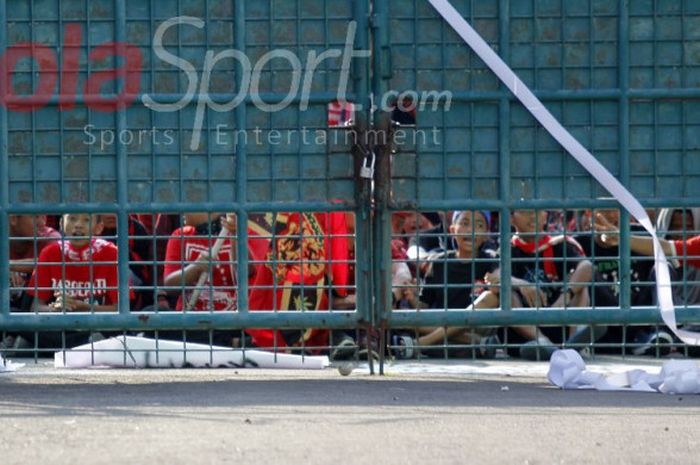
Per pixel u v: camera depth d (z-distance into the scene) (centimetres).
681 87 1653
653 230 1658
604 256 1825
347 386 1581
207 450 1142
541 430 1266
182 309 1727
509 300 1655
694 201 1658
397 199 1644
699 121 1658
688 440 1220
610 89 1648
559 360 1614
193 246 1862
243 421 1298
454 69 1644
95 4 1639
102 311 1731
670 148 1656
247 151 1642
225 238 1692
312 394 1504
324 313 1650
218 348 1725
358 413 1358
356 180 1639
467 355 1938
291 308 1836
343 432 1239
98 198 1645
